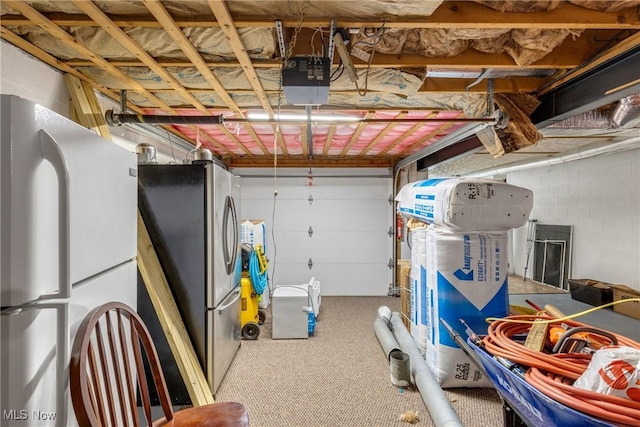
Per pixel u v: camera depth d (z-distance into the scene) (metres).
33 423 0.93
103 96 2.87
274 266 6.25
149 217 2.61
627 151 4.88
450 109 3.12
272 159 6.27
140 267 2.44
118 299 1.45
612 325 4.20
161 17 1.64
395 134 4.24
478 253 2.65
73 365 1.00
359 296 6.11
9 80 1.95
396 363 2.79
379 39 1.91
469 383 2.66
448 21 1.69
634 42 1.87
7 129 0.89
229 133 4.24
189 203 2.61
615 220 5.07
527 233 6.98
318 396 2.66
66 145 1.06
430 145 4.70
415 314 3.31
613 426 1.01
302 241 6.27
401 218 6.09
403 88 2.58
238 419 1.46
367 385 2.82
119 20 1.72
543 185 6.62
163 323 2.41
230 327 3.15
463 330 2.63
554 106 2.67
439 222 2.78
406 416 2.36
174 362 2.49
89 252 1.19
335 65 2.22
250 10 1.67
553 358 1.34
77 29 1.85
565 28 1.74
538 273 6.62
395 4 1.57
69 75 2.41
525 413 1.36
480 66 2.18
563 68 2.25
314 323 4.14
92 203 1.22
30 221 0.92
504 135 3.00
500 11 1.68
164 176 2.61
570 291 5.39
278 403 2.56
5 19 1.71
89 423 0.98
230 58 2.18
